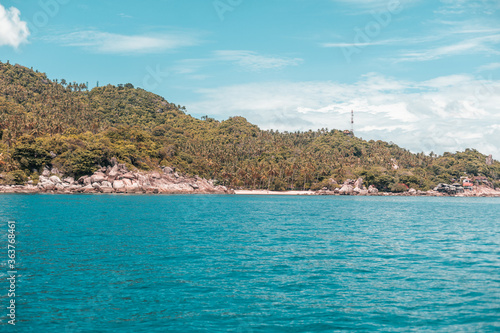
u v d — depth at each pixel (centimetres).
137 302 2531
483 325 2183
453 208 15875
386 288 2895
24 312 2331
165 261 3794
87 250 4347
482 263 3816
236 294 2720
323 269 3506
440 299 2630
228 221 8125
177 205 13588
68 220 7631
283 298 2641
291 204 16462
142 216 8844
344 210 12800
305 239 5484
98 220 7731
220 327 2136
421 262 3850
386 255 4241
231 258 3988
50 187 19200
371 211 12638
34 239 5138
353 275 3288
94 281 3012
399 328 2142
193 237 5541
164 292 2750
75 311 2358
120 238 5325
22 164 19738
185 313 2342
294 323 2200
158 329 2105
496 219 9862
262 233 6128
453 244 5119
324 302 2562
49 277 3114
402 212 12438
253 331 2086
